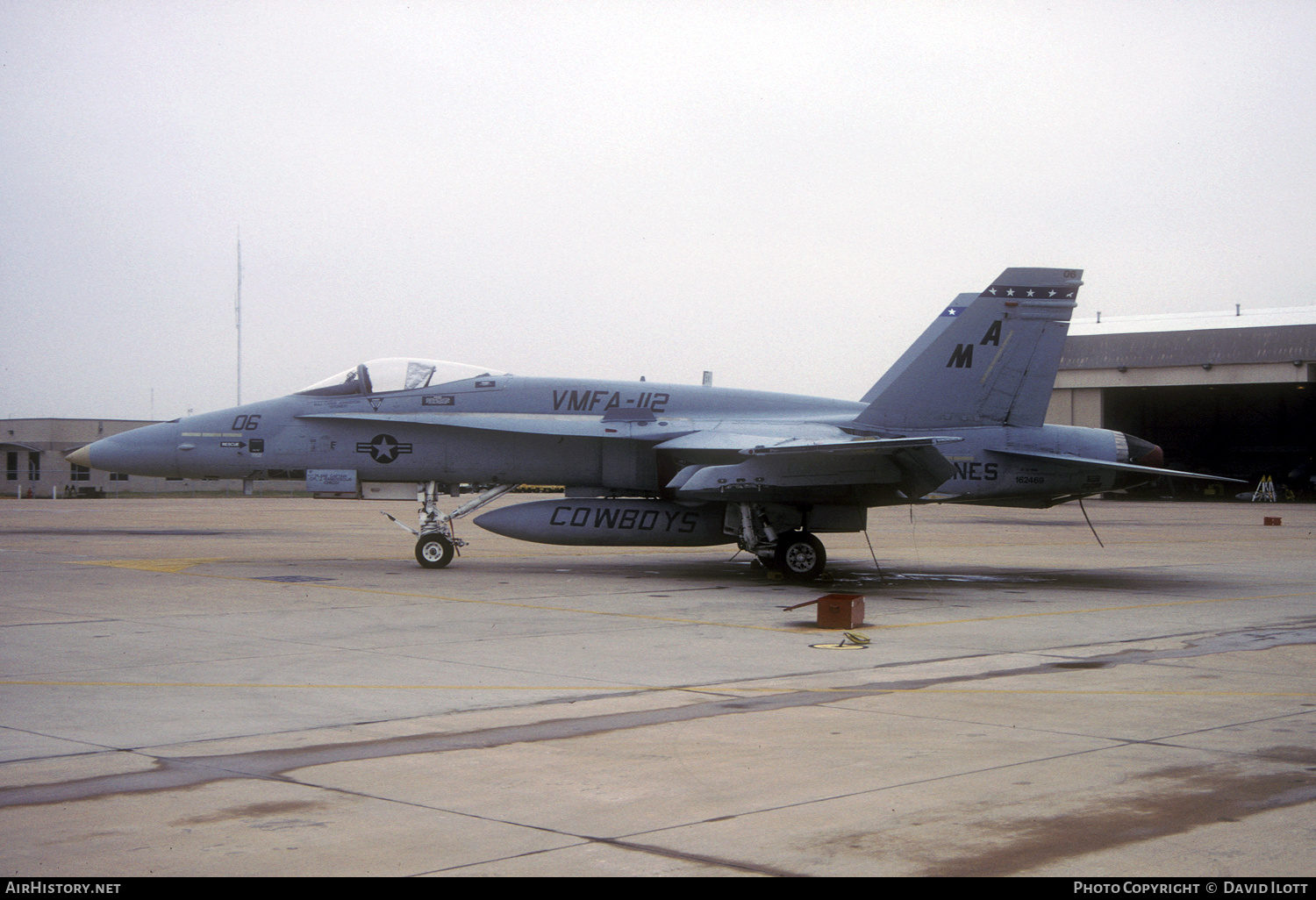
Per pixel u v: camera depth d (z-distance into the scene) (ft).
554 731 24.27
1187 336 195.31
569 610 45.73
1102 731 24.43
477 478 63.98
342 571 62.08
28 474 219.82
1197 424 243.60
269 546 82.38
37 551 75.05
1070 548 87.97
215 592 50.85
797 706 27.02
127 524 114.01
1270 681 30.66
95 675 30.50
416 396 63.87
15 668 31.53
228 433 64.49
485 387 64.03
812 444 51.24
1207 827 17.75
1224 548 87.71
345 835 17.17
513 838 17.11
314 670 31.50
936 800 19.15
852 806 18.80
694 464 61.00
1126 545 92.17
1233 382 190.49
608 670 31.86
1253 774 20.89
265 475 65.67
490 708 26.63
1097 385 205.36
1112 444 60.54
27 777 20.26
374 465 63.72
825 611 40.37
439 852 16.44
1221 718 25.81
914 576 62.69
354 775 20.61
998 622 43.21
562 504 60.80
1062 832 17.47
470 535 99.14
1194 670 32.37
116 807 18.51
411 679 30.32
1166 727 24.79
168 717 25.45
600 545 60.34
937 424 60.34
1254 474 232.12
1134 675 31.42
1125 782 20.29
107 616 42.68
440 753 22.27
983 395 60.34
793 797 19.27
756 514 58.75
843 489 56.80
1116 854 16.49
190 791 19.45
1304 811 18.63
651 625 41.42
